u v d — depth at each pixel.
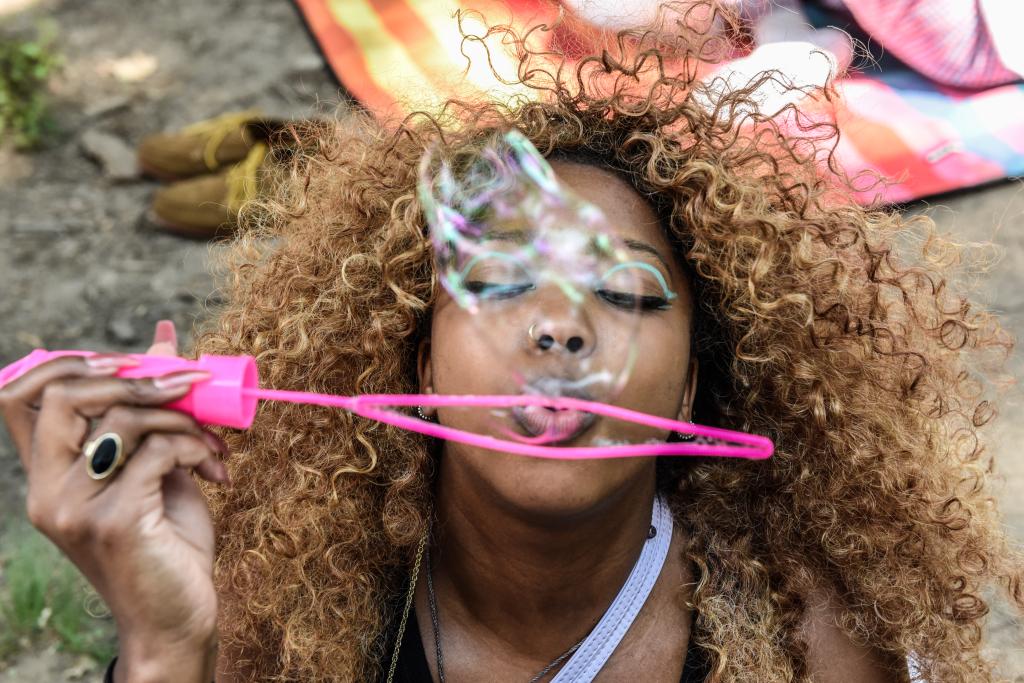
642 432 1.31
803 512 1.60
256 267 1.81
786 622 1.53
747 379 1.57
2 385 1.13
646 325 1.32
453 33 3.76
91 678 2.41
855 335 1.59
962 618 1.66
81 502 1.10
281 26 5.18
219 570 1.61
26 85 4.61
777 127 1.69
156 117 4.53
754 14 3.30
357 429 1.57
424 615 1.52
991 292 3.20
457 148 1.55
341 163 1.76
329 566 1.56
